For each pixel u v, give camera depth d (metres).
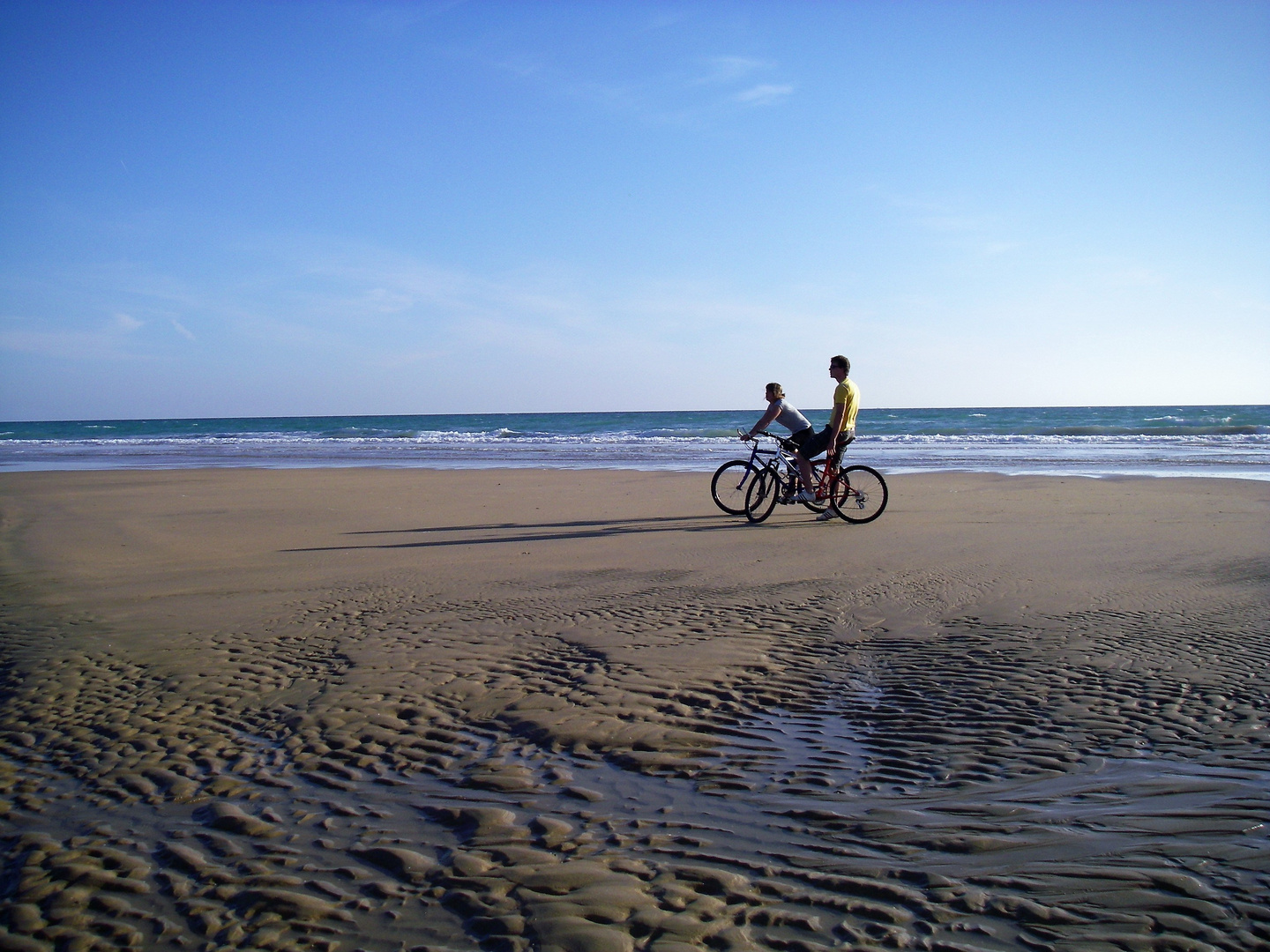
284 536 9.09
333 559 7.64
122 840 2.65
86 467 21.94
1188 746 3.17
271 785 3.05
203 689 4.06
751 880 2.33
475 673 4.24
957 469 17.58
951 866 2.38
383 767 3.19
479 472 17.53
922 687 3.94
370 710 3.77
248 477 17.02
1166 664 4.09
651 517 10.29
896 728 3.47
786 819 2.71
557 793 2.95
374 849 2.57
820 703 3.78
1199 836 2.48
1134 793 2.79
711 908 2.20
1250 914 2.08
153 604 5.86
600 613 5.43
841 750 3.27
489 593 6.05
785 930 2.09
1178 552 7.06
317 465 22.06
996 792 2.86
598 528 9.41
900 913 2.15
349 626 5.18
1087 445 25.91
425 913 2.21
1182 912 2.10
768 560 7.24
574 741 3.40
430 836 2.65
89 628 5.21
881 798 2.85
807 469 9.52
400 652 4.60
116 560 7.69
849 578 6.35
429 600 5.85
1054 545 7.62
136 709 3.83
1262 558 6.68
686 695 3.90
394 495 13.17
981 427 44.00
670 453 25.33
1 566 7.41
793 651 4.55
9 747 3.43
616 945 2.04
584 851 2.53
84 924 2.19
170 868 2.47
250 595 6.12
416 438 38.44
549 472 17.61
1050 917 2.11
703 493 12.91
